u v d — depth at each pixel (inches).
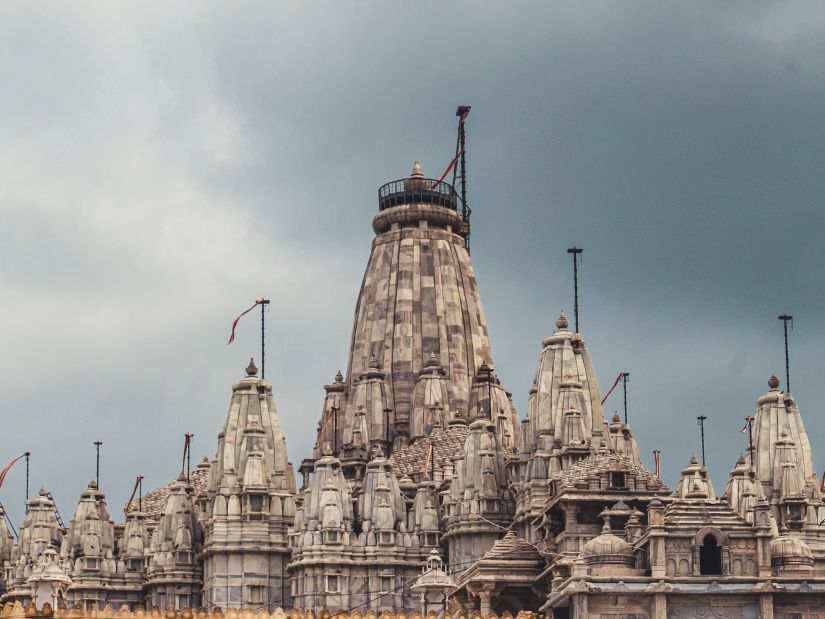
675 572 4224.9
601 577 4128.9
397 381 7608.3
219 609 4352.9
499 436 6525.6
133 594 6648.6
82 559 6609.3
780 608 4153.5
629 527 4795.8
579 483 5260.8
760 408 6412.4
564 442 5797.2
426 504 6259.8
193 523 6535.4
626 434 6953.7
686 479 5438.0
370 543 6127.0
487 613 4682.6
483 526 6003.9
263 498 6309.1
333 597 6043.3
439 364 7618.1
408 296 7760.8
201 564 6456.7
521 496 5895.7
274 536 6289.4
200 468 7317.9
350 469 7091.5
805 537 6156.5
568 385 5935.0
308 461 7116.1
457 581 5816.9
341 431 7470.5
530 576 5162.4
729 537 4247.0
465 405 7598.4
